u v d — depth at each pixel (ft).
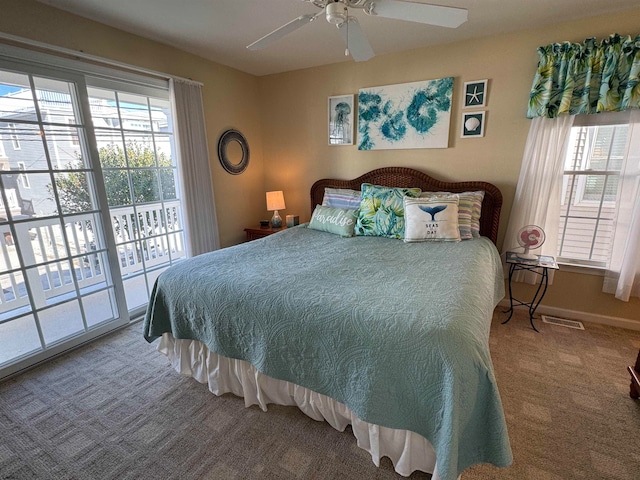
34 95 7.06
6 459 5.04
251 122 13.12
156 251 11.63
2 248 6.97
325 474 4.68
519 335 8.52
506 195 9.70
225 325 5.64
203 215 10.91
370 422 4.45
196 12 7.59
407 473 4.49
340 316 4.64
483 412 4.07
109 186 9.13
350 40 6.06
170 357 7.00
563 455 4.94
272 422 5.65
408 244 8.50
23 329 7.43
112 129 9.00
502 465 4.04
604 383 6.59
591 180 8.95
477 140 9.78
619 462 4.81
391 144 11.02
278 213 13.99
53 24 7.17
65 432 5.54
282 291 5.36
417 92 10.27
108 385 6.73
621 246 8.44
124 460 4.98
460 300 4.82
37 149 7.24
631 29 7.67
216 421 5.71
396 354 4.16
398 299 4.87
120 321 9.21
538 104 8.52
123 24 8.17
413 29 8.70
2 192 6.81
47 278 7.73
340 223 9.92
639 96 7.47
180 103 9.83
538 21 8.25
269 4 7.26
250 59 11.07
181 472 4.76
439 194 9.44
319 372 4.88
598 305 9.09
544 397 6.20
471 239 8.74
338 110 11.76
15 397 6.41
